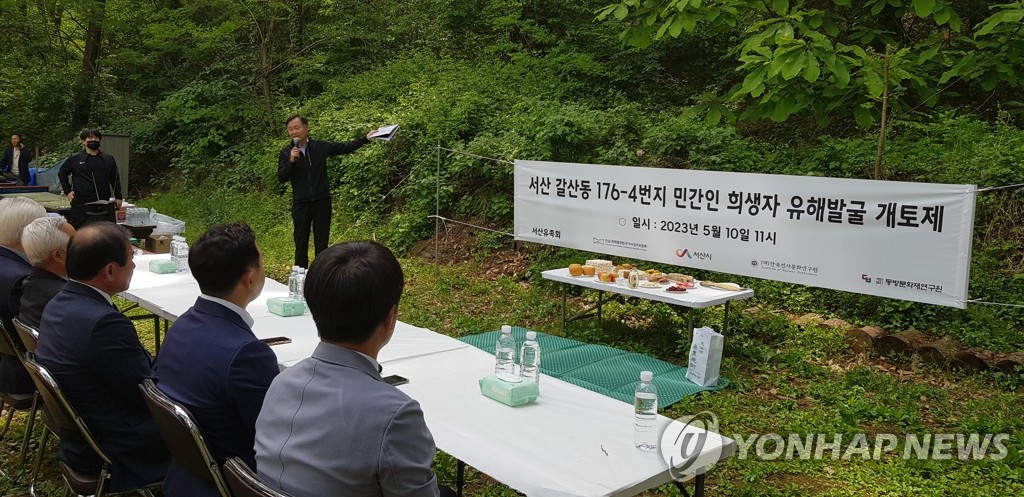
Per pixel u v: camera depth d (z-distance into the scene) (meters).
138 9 16.02
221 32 13.39
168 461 2.56
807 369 5.00
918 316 5.81
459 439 2.24
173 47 14.90
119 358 2.48
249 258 2.25
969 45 6.10
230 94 13.84
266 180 11.62
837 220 4.79
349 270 1.60
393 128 6.99
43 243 3.13
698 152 7.92
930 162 7.01
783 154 7.91
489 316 6.46
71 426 2.47
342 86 12.77
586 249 6.25
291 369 1.70
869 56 5.49
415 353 3.18
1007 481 3.43
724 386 4.67
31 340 2.84
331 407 1.56
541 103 9.67
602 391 4.46
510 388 2.54
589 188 6.15
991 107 8.88
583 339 5.80
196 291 4.23
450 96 10.25
